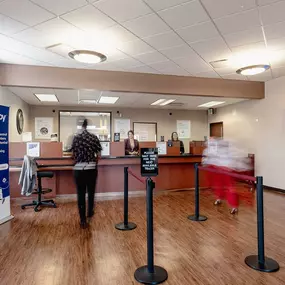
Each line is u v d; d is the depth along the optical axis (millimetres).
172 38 3461
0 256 2506
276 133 5836
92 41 3535
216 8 2701
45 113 8469
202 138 10016
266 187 6137
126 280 2084
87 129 3600
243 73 4820
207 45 3732
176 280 2086
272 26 3137
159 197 5121
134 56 4172
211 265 2334
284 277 2135
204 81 5633
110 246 2744
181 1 2547
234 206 4285
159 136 9555
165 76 5348
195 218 3670
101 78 4965
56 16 2820
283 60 4438
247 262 2363
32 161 4055
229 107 8297
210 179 5875
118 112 9156
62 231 3197
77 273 2184
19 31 3197
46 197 4902
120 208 4293
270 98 5977
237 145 7371
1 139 3553
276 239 2939
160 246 2754
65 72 4793
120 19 2904
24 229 3275
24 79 4586
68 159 4727
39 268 2268
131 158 5145
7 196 3666
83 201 3404
